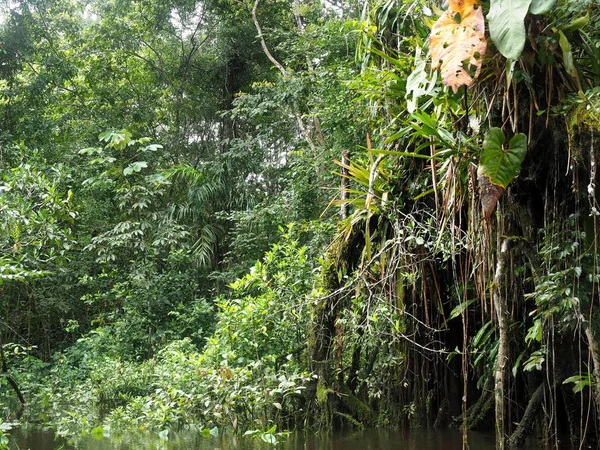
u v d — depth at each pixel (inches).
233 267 537.6
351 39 411.5
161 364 379.2
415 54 186.7
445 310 239.3
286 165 580.7
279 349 275.1
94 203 542.9
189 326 458.0
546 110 151.2
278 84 521.7
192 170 561.9
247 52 640.4
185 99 646.5
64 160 544.7
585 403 191.2
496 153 144.8
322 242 360.8
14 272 275.9
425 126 162.1
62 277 529.0
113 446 219.9
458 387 249.9
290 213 481.7
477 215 168.1
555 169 157.9
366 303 231.5
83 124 615.2
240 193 580.4
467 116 171.5
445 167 175.5
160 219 550.0
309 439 223.8
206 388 256.7
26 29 543.2
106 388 354.3
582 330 174.9
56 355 484.7
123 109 623.8
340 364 242.2
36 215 282.2
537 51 142.6
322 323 239.9
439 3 184.1
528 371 216.1
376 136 235.8
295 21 639.1
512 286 178.9
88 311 563.2
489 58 146.7
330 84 409.7
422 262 219.6
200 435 237.9
